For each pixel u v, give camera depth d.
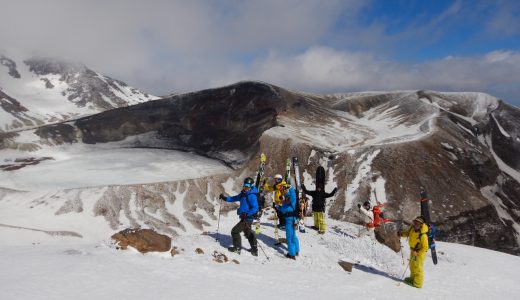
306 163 49.41
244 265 9.84
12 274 6.30
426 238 10.82
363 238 15.74
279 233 14.17
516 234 49.34
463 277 12.88
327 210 42.12
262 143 52.28
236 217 37.44
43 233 29.94
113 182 50.78
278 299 7.20
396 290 10.05
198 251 10.00
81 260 7.66
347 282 9.83
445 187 47.06
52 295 5.64
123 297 6.03
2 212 32.66
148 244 9.17
